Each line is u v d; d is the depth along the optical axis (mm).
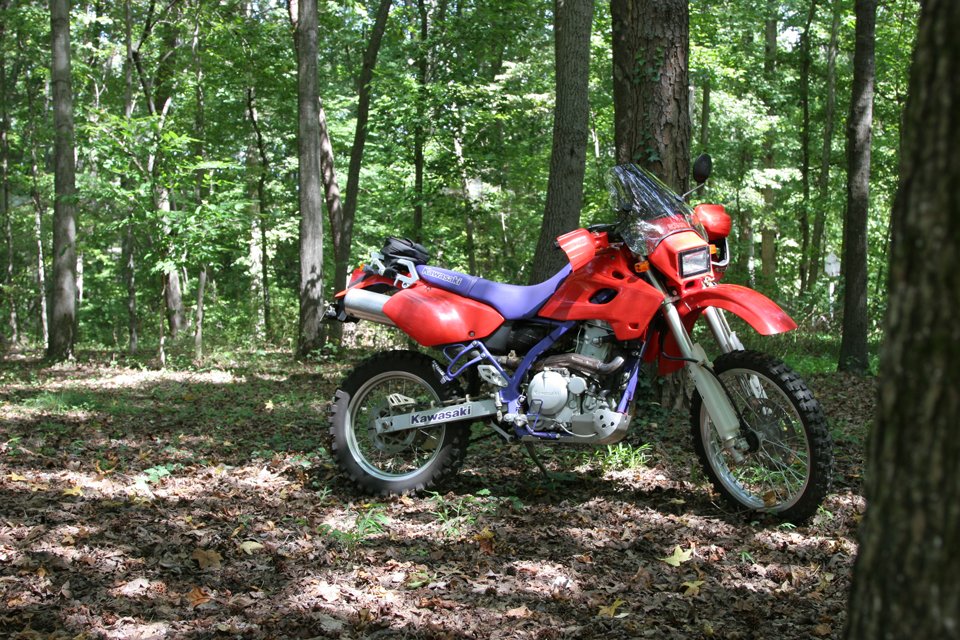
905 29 20672
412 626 3127
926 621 1567
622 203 4645
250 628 3076
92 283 30453
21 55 21203
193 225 12641
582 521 4426
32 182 22750
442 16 17703
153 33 18125
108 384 11047
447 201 18766
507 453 6062
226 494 4984
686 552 3904
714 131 22156
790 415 4469
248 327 23234
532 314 4781
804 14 23391
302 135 14352
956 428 1548
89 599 3320
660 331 4734
